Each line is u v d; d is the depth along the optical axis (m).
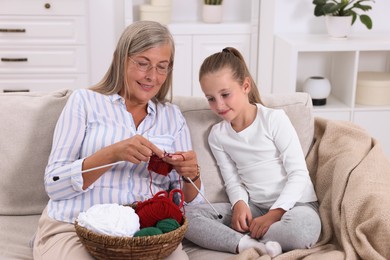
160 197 1.53
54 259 1.52
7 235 1.72
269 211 1.74
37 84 3.60
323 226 1.72
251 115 1.87
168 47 1.71
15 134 1.84
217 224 1.71
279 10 3.49
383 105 3.30
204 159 1.91
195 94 3.56
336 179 1.75
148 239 1.36
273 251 1.59
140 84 1.71
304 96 2.02
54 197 1.65
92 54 3.56
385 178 1.71
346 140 1.88
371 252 1.51
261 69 3.52
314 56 3.52
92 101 1.73
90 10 3.48
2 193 1.83
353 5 3.27
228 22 3.60
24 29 3.48
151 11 3.41
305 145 1.94
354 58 3.19
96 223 1.41
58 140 1.67
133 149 1.56
